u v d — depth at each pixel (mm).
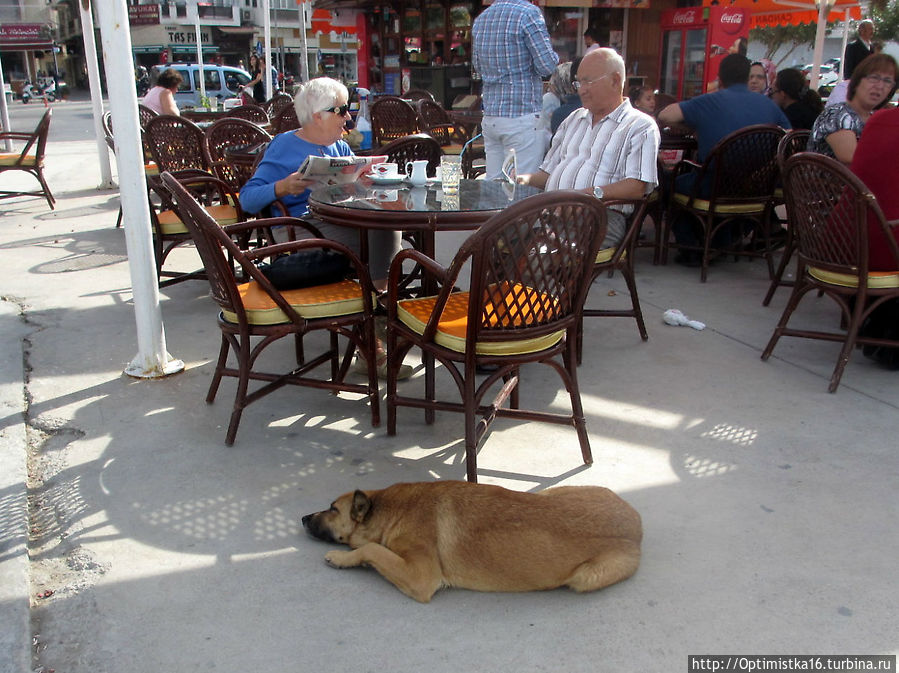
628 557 2172
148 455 2986
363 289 3074
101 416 3309
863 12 11445
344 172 3596
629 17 11789
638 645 1998
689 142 5805
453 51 11297
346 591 2221
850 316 3535
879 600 2156
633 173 3873
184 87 20188
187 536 2475
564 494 2354
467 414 2686
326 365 3930
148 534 2482
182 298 5039
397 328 2908
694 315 4672
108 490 2740
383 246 3869
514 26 5770
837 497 2674
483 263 2439
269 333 2980
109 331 4355
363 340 3299
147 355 3693
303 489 2756
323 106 3816
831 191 3404
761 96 5488
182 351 4066
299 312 3000
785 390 3570
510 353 2709
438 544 2201
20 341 4168
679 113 5559
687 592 2199
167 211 4977
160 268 4859
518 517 2174
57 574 2291
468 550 2158
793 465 2895
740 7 10500
